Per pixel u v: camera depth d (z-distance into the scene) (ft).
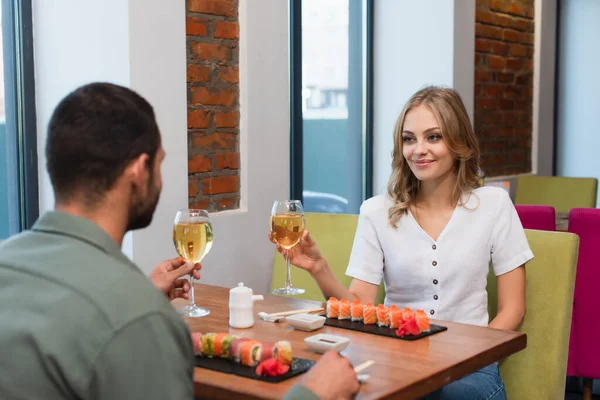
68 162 3.18
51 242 3.11
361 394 3.67
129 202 3.30
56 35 8.07
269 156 9.29
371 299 6.64
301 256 6.08
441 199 6.53
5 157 8.25
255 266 9.16
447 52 12.47
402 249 6.53
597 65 18.17
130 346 2.82
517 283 6.33
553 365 6.30
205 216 5.49
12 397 2.80
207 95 8.57
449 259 6.38
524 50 16.56
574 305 9.00
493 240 6.40
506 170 16.20
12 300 2.91
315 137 11.67
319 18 11.61
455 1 12.39
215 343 4.30
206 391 3.90
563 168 18.93
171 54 7.88
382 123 13.08
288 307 5.70
